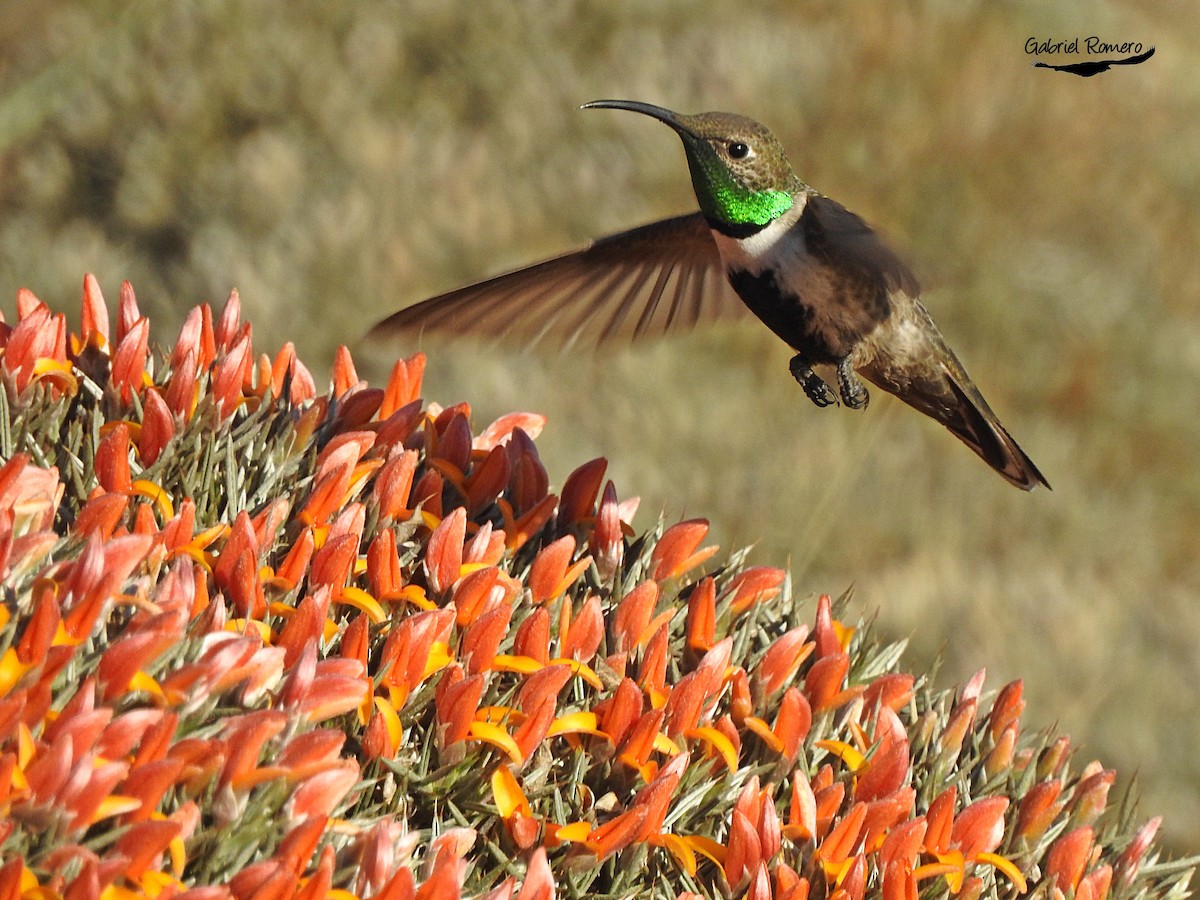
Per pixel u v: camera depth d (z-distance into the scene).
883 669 6.62
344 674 4.73
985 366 19.86
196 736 4.38
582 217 20.22
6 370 5.56
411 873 4.25
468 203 19.77
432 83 21.44
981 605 15.68
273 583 5.19
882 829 5.35
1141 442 19.36
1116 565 17.48
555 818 5.07
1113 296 20.42
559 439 16.69
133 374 5.88
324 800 4.43
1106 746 14.82
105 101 20.67
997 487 17.69
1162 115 23.91
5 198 20.16
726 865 5.08
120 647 4.24
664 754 5.43
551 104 21.34
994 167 21.44
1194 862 6.33
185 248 19.48
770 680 5.86
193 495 5.60
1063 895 5.77
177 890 3.97
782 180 7.17
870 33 22.53
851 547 16.47
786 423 17.62
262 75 20.89
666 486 16.50
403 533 5.82
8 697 4.02
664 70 21.62
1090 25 25.58
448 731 4.95
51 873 3.83
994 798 5.51
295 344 18.28
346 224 18.95
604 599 6.11
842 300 7.33
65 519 5.34
